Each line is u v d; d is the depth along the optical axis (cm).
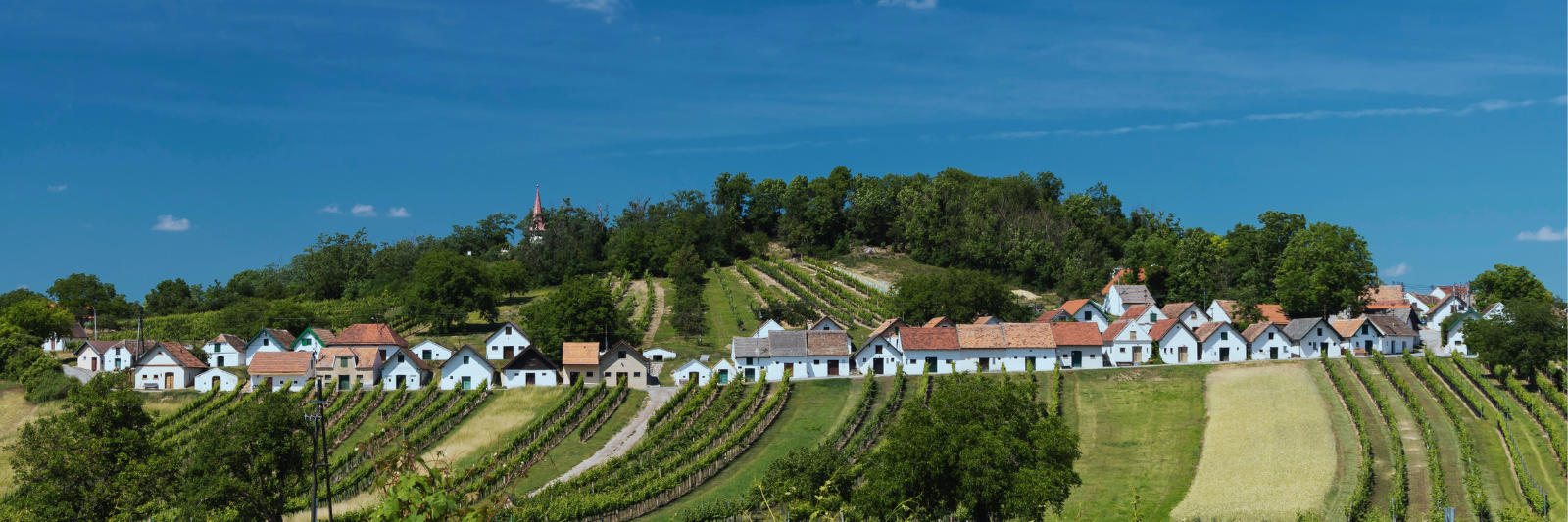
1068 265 19038
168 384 12350
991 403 5894
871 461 6400
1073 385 11031
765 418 9981
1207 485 7569
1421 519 6656
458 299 15962
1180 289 17250
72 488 6444
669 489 7650
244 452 6412
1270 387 10412
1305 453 8125
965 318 14062
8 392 11675
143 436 6850
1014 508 5409
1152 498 7375
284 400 6681
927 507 5850
